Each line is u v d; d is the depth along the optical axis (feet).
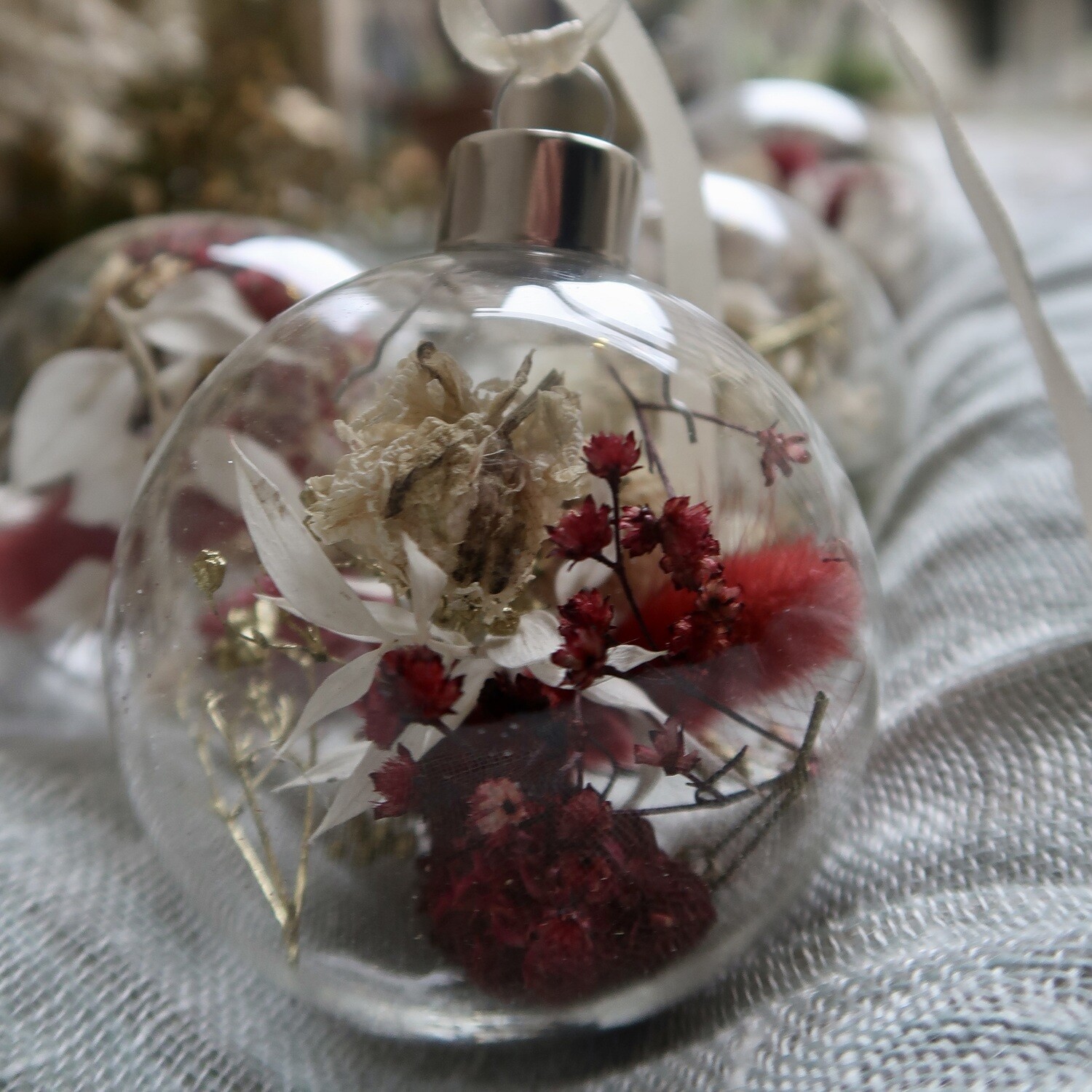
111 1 1.08
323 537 0.38
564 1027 0.42
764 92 1.02
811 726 0.41
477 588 0.37
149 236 0.64
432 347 0.39
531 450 0.38
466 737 0.37
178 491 0.43
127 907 0.52
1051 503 0.64
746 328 0.70
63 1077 0.43
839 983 0.42
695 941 0.41
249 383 0.43
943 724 0.52
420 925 0.39
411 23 1.38
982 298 1.03
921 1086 0.37
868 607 0.44
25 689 0.66
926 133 1.57
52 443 0.62
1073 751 0.48
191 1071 0.44
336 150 1.16
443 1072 0.44
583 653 0.37
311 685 0.39
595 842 0.38
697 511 0.39
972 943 0.42
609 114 0.49
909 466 0.81
